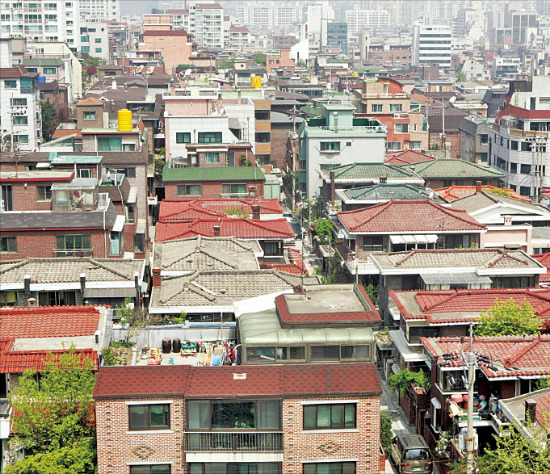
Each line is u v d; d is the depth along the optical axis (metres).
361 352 45.38
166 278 65.19
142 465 41.19
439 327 57.25
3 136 143.62
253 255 71.19
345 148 122.00
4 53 154.88
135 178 95.88
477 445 45.59
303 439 41.16
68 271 62.56
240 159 118.50
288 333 45.38
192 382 41.22
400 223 82.06
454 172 114.50
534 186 124.00
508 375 47.59
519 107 131.00
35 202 75.38
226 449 41.03
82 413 43.56
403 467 49.16
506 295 60.16
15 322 49.81
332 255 88.25
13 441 42.88
